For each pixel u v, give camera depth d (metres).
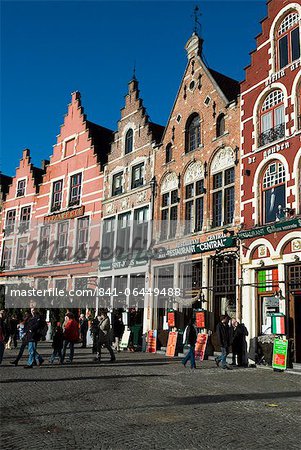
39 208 34.53
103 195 29.17
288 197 16.92
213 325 19.73
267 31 19.28
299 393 10.43
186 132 23.59
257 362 16.00
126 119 28.38
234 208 19.62
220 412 8.27
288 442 6.42
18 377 12.07
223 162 20.73
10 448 5.93
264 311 17.50
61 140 33.78
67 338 15.73
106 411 8.20
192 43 23.89
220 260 19.62
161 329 23.09
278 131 17.91
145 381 11.85
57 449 5.92
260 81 19.20
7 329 16.28
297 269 16.39
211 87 22.20
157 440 6.40
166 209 24.19
